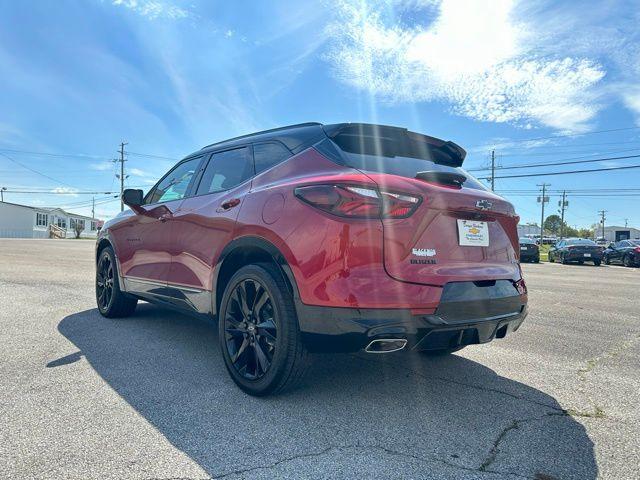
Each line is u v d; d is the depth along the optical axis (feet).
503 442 7.80
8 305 19.07
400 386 10.50
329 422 8.44
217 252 10.93
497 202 10.12
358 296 8.07
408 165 9.84
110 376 10.59
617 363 12.76
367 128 10.19
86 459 6.93
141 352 12.54
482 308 9.08
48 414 8.48
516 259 10.78
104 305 16.99
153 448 7.30
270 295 9.14
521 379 11.23
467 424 8.50
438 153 11.33
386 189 8.42
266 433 7.93
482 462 7.11
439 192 8.96
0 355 12.04
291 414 8.75
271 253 9.29
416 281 8.37
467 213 9.43
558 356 13.42
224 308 10.38
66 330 14.83
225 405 9.09
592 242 80.02
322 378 10.90
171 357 12.14
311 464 6.94
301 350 8.92
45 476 6.43
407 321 8.16
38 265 37.52
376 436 7.92
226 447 7.40
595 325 18.30
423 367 12.01
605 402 9.76
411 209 8.54
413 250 8.48
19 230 182.50
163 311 18.42
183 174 14.14
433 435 8.02
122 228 15.75
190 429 8.01
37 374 10.62
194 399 9.36
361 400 9.55
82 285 25.35
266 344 9.46
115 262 16.12
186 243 12.27
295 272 8.76
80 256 50.75
